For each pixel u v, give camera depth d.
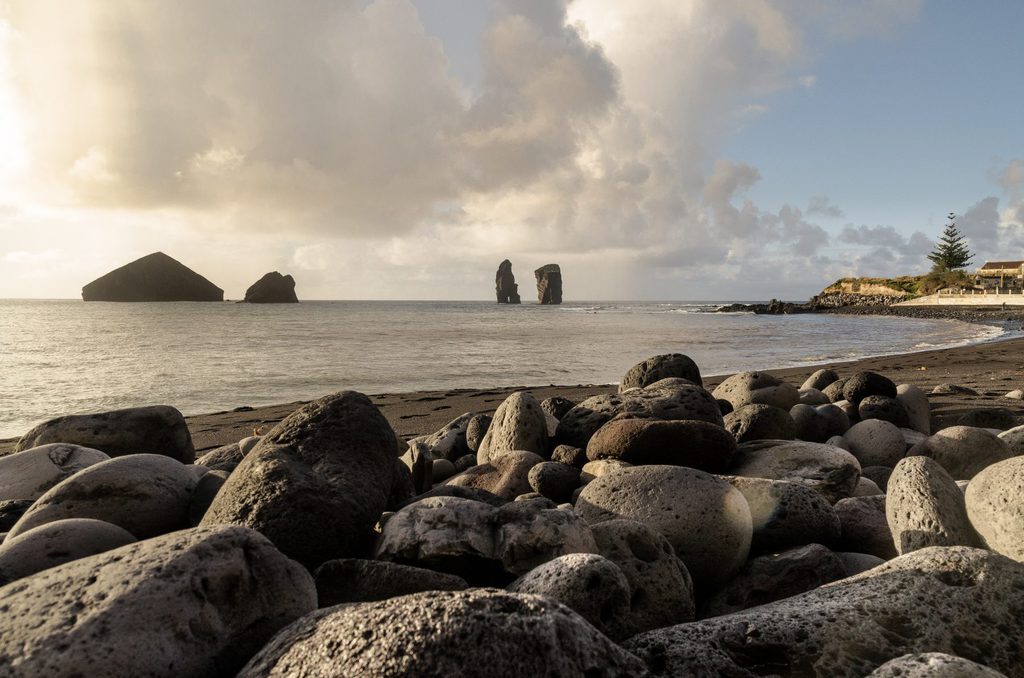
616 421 5.70
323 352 31.19
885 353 29.78
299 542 3.41
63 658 2.06
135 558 2.47
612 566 2.89
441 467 7.19
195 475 4.81
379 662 1.85
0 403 16.92
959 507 3.77
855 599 2.70
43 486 5.25
